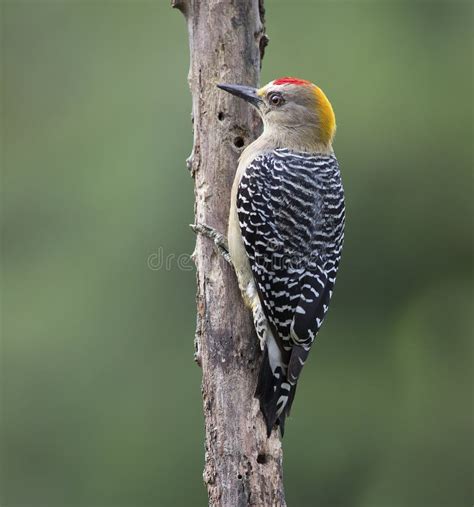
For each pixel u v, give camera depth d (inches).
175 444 562.3
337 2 653.9
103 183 639.1
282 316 336.2
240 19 350.6
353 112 613.6
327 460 608.1
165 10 688.4
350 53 633.6
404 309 630.5
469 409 635.5
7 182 676.7
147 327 585.9
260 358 338.6
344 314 633.6
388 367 633.6
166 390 572.7
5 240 652.7
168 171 595.8
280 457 330.0
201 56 350.9
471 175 625.0
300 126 362.0
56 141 688.4
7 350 601.3
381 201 612.7
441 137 629.3
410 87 639.8
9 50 721.6
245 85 354.3
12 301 628.1
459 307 634.2
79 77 703.1
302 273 342.3
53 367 593.0
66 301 611.5
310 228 347.3
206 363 341.1
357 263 620.7
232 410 334.0
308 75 627.8
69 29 713.0
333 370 633.6
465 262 629.9
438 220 624.4
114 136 654.5
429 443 629.9
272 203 345.4
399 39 653.9
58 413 582.2
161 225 586.6
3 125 703.1
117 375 583.8
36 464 573.9
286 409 330.6
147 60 673.0
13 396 589.3
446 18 676.7
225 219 350.3
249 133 356.5
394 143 617.9
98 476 564.1
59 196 655.1
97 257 613.9
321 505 597.0
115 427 572.4
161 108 634.2
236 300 343.3
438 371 639.8
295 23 649.0
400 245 623.5
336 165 366.0
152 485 555.5
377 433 620.7
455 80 649.6
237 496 327.3
